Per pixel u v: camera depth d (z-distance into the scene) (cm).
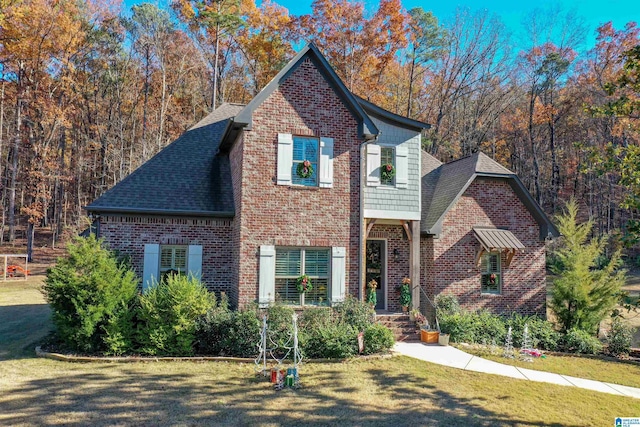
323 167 1421
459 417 822
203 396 881
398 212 1587
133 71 4162
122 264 1254
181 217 1454
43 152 3606
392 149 1627
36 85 3547
